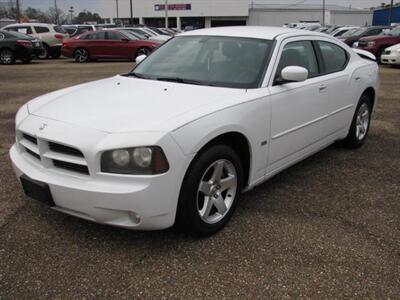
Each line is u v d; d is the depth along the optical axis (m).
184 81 4.12
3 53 19.00
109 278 3.03
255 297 2.85
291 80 4.01
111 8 65.62
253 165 3.84
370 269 3.15
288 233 3.63
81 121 3.25
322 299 2.83
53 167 3.28
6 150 5.77
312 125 4.61
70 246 3.41
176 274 3.08
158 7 63.41
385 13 57.59
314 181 4.78
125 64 18.92
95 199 3.03
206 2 62.50
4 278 3.02
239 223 3.79
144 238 3.52
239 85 3.94
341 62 5.33
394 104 9.00
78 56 20.52
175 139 3.07
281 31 4.61
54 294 2.86
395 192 4.50
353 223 3.82
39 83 12.52
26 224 3.74
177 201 3.19
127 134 3.04
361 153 5.77
